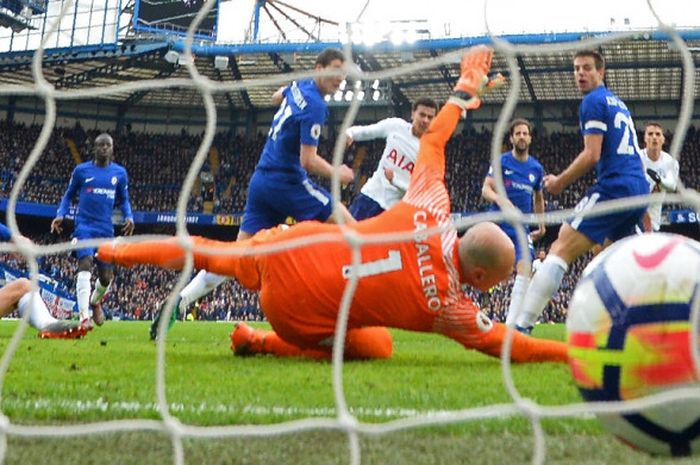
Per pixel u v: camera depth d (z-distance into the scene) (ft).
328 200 22.00
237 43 99.14
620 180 18.24
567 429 8.12
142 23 99.45
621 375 6.15
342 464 6.63
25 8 106.32
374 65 99.96
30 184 108.68
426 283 12.94
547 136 111.75
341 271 13.29
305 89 20.11
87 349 19.22
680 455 6.20
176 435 6.20
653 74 98.84
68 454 6.87
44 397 10.25
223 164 117.50
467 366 14.70
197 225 114.01
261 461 6.72
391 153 25.35
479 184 104.58
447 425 8.24
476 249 12.92
